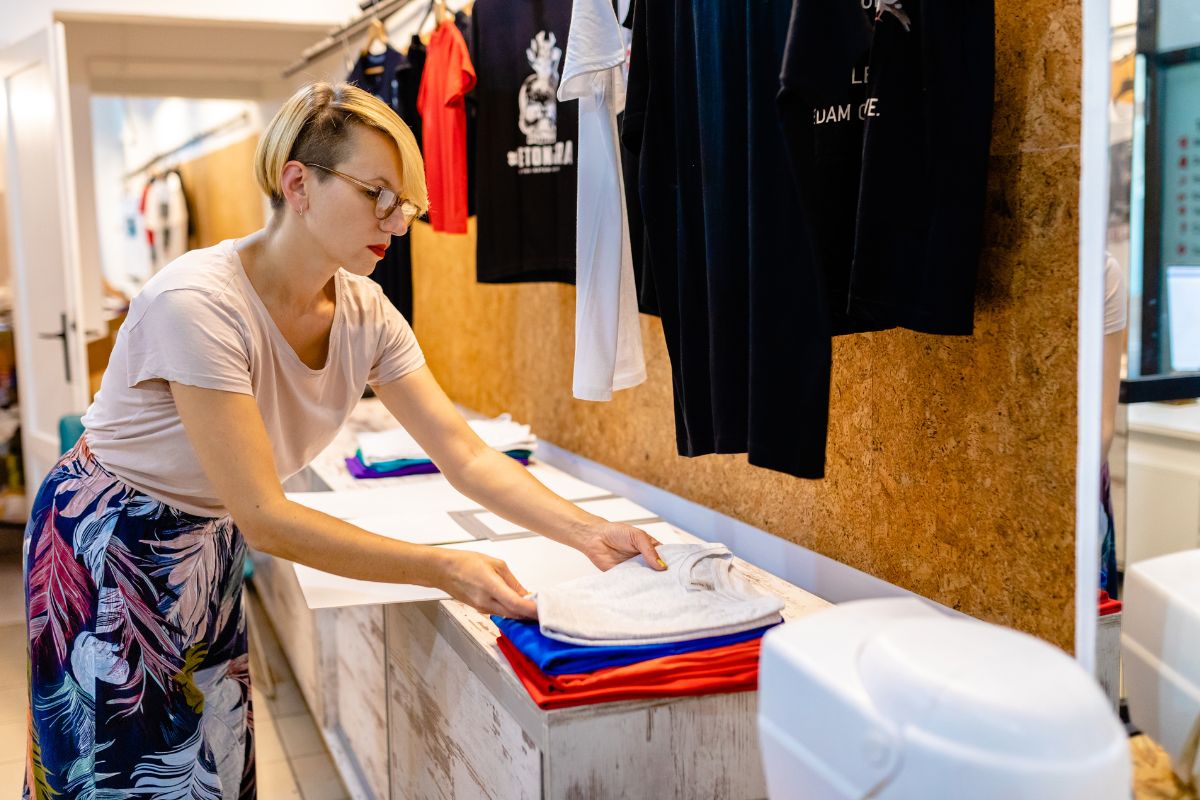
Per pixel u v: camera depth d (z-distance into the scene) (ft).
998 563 4.64
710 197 4.73
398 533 6.21
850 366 5.50
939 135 4.02
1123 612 3.26
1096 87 3.17
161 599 4.86
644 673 4.01
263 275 4.71
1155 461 3.28
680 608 4.34
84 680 4.81
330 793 8.09
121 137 28.94
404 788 6.03
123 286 29.14
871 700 2.51
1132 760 3.20
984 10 4.01
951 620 2.77
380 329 5.28
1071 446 4.23
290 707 9.67
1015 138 4.34
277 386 4.89
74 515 4.83
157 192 24.68
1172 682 3.32
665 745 4.09
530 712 4.02
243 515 4.43
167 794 4.99
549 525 5.23
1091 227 3.19
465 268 11.20
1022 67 4.27
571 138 7.13
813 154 4.12
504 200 7.61
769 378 4.49
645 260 5.50
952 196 4.08
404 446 8.29
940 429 4.91
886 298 4.14
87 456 4.94
